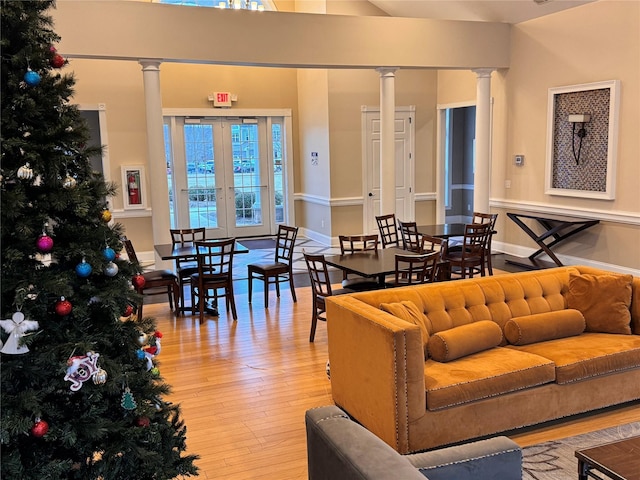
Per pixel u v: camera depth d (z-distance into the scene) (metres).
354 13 9.15
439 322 3.52
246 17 6.80
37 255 2.06
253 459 3.08
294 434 3.35
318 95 9.52
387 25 7.49
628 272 6.70
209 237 10.27
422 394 2.93
